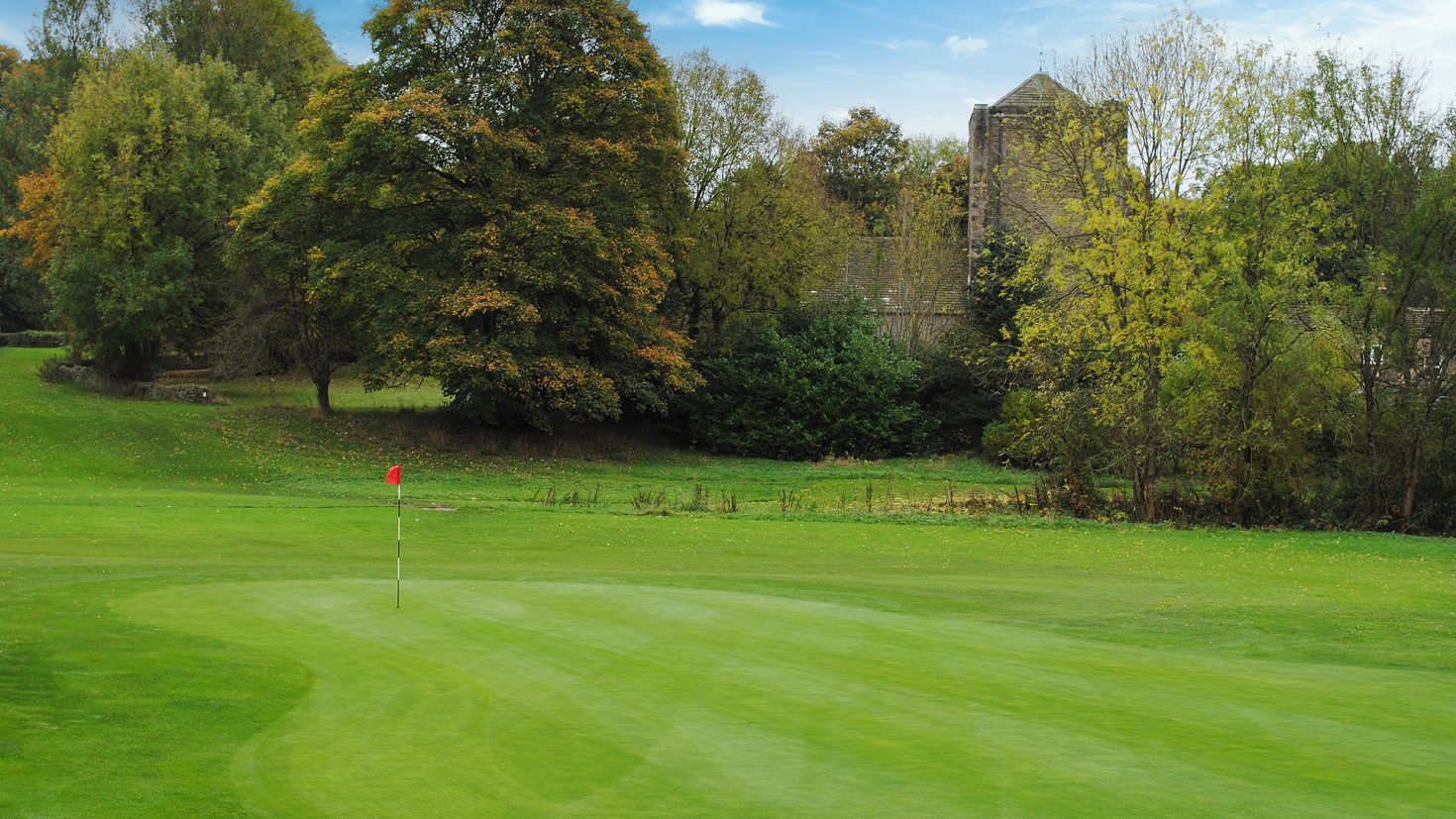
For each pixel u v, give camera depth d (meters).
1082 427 34.81
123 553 20.62
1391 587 19.77
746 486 40.91
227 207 48.69
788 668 10.49
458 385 42.00
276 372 51.31
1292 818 6.30
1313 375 32.91
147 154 46.59
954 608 16.03
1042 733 8.20
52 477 34.47
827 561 22.58
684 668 10.43
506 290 40.75
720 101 52.19
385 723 8.44
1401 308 34.66
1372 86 35.53
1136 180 33.47
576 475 40.59
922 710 8.89
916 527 29.08
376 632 12.12
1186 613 16.17
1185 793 6.76
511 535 25.39
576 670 10.30
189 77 48.06
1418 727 8.58
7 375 50.59
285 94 60.53
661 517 29.47
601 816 6.36
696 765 7.38
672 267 46.62
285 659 10.63
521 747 7.80
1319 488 33.88
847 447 50.41
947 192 61.25
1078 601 17.25
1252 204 33.81
